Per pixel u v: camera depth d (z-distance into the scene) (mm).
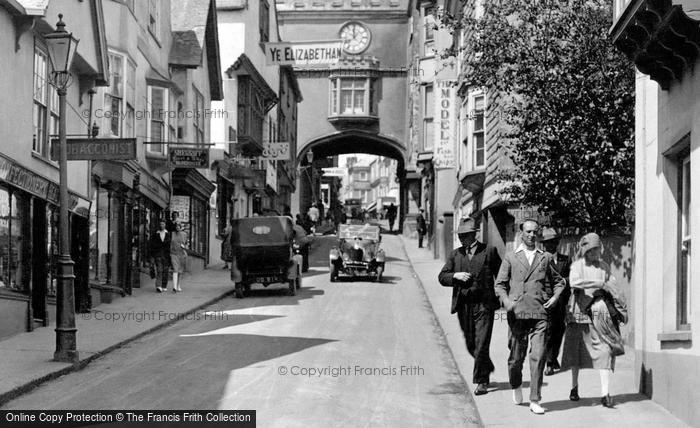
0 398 11023
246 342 16656
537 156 15906
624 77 15578
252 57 43250
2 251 16312
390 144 63344
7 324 16422
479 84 16906
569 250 16703
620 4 12203
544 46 16203
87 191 21109
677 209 10875
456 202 37406
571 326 11125
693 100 9766
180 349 15820
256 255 25266
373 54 63281
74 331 13844
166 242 25906
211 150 35281
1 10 15930
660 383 10828
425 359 15352
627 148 15055
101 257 22969
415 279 31312
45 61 18625
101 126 23578
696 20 9062
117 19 24594
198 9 33688
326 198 105500
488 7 17188
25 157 17141
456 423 10641
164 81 28000
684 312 10766
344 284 29172
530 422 10047
